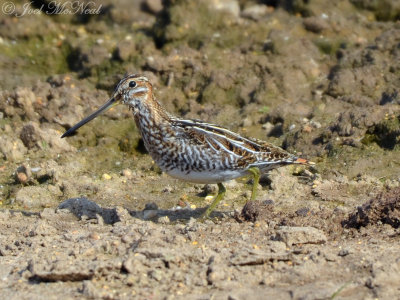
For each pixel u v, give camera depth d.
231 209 14.49
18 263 11.67
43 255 11.80
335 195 14.73
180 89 19.25
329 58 19.89
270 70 19.27
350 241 12.10
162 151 13.77
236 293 10.49
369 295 10.36
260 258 11.20
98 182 16.06
